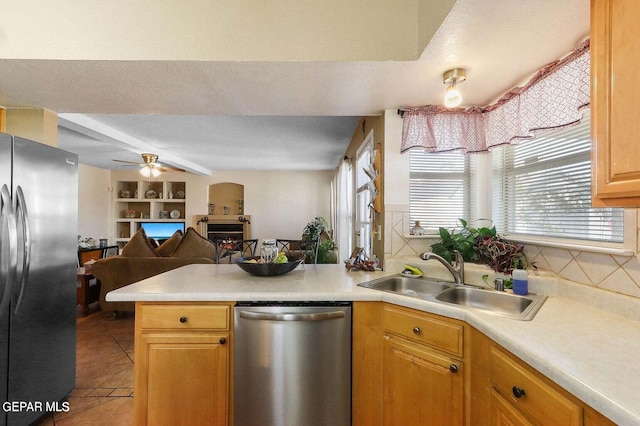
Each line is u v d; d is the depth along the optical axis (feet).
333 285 5.96
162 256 13.41
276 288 5.68
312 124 12.48
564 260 5.17
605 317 4.09
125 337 10.49
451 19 4.19
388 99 6.93
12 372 5.47
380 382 5.35
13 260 5.45
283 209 25.50
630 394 2.36
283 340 5.21
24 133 7.32
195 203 24.94
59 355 6.56
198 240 12.82
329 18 5.31
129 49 5.21
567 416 2.74
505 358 3.57
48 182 6.23
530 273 5.46
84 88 6.30
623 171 2.91
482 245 6.14
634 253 4.00
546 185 5.89
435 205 7.95
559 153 5.58
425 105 7.28
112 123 12.18
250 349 5.24
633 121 2.82
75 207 7.03
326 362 5.28
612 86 3.01
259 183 25.48
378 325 5.39
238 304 5.38
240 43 5.27
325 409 5.28
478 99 6.98
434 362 4.61
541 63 5.35
